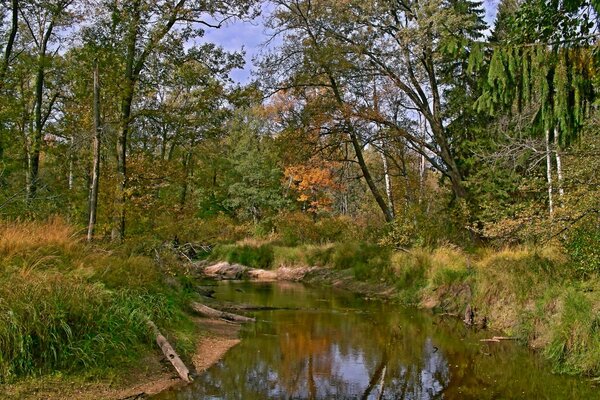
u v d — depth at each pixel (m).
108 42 12.81
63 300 7.45
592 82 7.07
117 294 8.77
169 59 13.73
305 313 14.06
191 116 14.07
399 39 18.56
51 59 16.50
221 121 14.52
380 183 38.81
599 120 9.48
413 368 8.87
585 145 10.07
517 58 7.18
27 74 17.16
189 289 13.61
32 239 9.30
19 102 15.68
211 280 22.78
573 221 9.84
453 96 20.98
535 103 9.52
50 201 13.97
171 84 14.12
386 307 15.11
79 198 14.50
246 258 26.58
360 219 28.97
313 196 32.62
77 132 13.55
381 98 22.78
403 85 20.03
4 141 15.54
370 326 12.33
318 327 12.18
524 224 10.77
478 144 19.14
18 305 6.91
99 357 7.36
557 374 8.33
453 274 14.66
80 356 7.13
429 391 7.68
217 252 28.69
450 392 7.62
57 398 6.40
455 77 20.95
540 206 10.73
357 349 10.13
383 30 19.48
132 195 13.33
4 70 15.48
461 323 12.48
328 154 21.97
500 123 13.55
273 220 32.06
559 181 10.46
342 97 21.67
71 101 17.16
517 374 8.40
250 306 14.55
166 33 13.43
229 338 10.81
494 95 7.57
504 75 7.26
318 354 9.74
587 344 8.40
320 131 20.84
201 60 14.09
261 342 10.61
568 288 9.81
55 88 18.14
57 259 8.92
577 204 9.80
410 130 21.44
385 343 10.62
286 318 13.31
